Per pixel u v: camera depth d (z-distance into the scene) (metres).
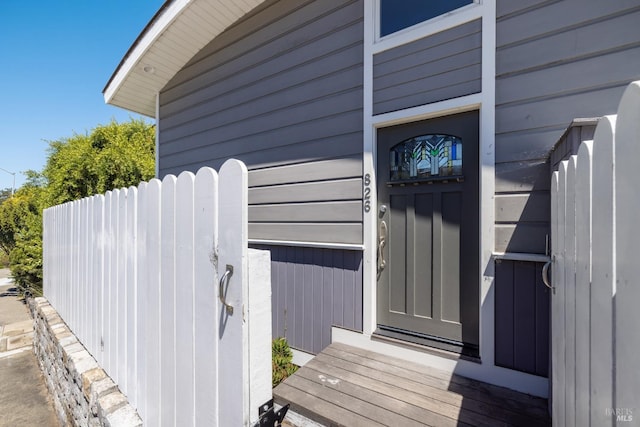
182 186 1.27
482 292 2.01
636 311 0.48
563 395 0.96
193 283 1.22
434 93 2.22
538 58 1.88
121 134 7.73
